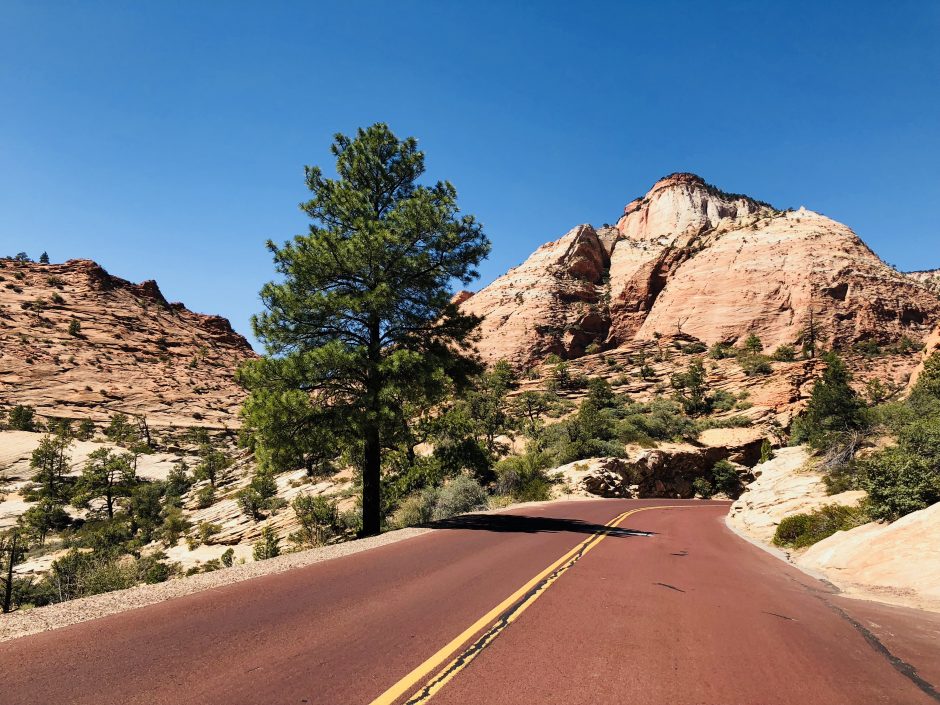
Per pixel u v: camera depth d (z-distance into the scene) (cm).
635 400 8312
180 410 13138
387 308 1677
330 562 906
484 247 1805
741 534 1711
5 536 5003
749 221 16712
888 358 10212
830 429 2442
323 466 4544
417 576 809
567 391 9225
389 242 1667
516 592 725
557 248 19175
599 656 495
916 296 13000
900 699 427
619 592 751
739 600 746
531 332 15375
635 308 15500
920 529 1016
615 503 2692
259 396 1552
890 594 829
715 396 7506
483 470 3116
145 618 579
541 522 1593
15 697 383
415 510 2214
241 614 598
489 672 450
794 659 510
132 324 18038
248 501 4338
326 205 1762
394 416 1524
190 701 385
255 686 413
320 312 1631
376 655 483
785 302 12988
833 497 1625
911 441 1409
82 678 420
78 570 2919
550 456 4175
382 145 1836
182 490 6900
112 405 12650
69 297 18075
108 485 6431
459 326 1809
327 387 1623
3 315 15550
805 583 933
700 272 14638
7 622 551
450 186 1841
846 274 12938
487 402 4759
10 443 8850
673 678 450
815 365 7656
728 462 5291
